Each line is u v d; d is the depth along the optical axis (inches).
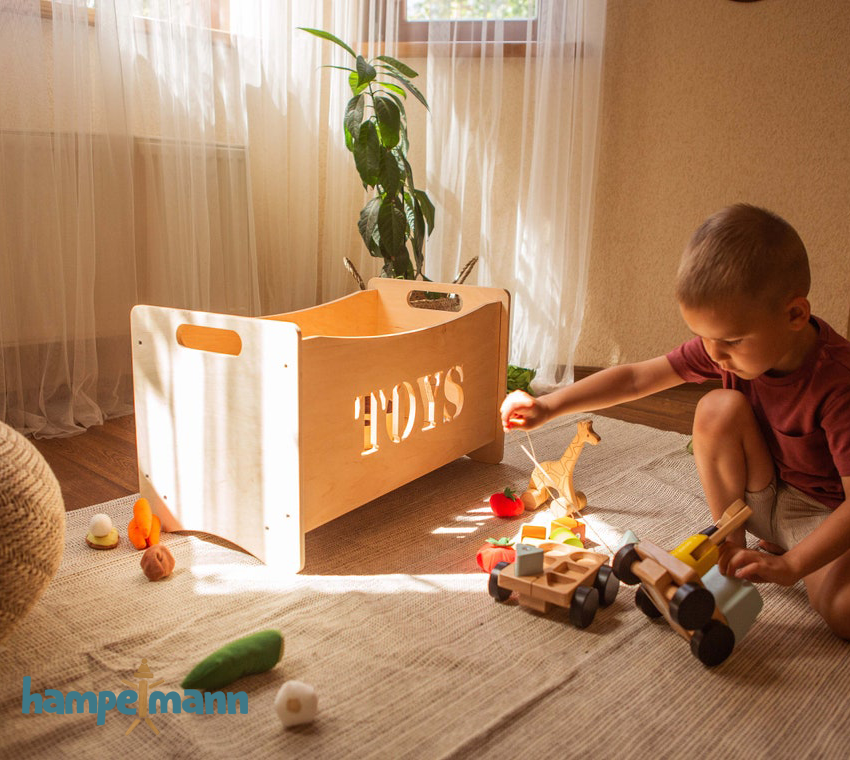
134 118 75.4
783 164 90.0
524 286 95.0
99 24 70.1
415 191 86.1
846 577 38.0
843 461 36.9
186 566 46.3
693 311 35.9
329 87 92.1
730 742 31.9
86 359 73.0
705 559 37.2
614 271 96.7
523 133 92.4
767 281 34.3
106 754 30.5
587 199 92.1
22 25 65.3
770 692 35.1
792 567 35.6
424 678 35.8
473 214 96.4
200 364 46.9
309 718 32.2
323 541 50.3
